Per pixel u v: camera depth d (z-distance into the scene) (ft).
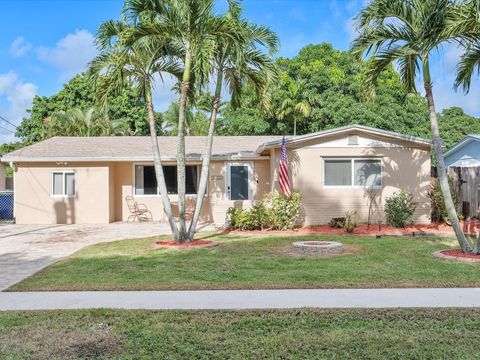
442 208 54.44
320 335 18.54
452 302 23.18
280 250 39.04
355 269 30.66
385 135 55.21
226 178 65.05
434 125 36.32
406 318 20.68
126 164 67.51
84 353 16.79
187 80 41.37
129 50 40.14
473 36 34.94
